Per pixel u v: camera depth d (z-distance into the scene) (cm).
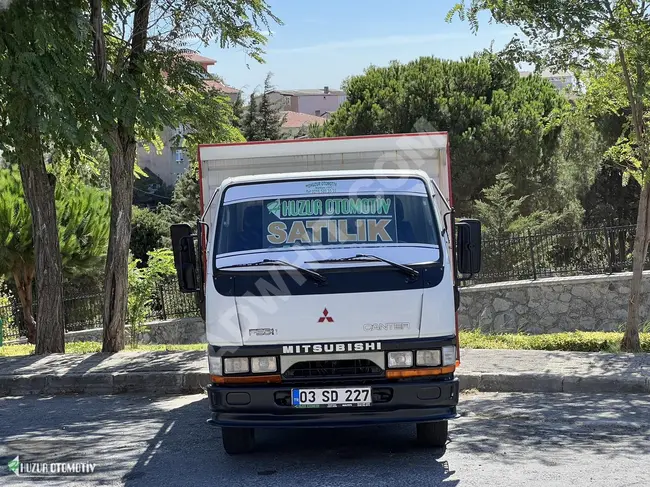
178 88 1355
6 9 1070
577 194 3023
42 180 1345
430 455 675
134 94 1188
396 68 3206
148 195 4819
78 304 2042
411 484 585
